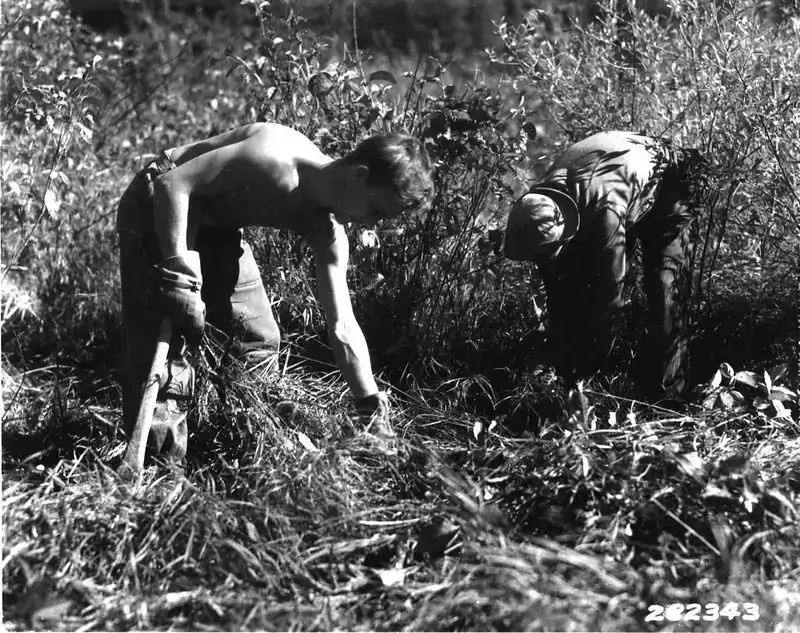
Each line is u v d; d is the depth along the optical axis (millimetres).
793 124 5039
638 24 5910
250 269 4371
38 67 6191
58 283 5855
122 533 3441
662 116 5629
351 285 5367
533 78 5816
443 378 5066
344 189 3686
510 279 5605
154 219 3811
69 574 3281
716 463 3670
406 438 4359
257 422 4211
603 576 3121
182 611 3176
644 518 3480
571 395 4195
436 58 5922
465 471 3949
